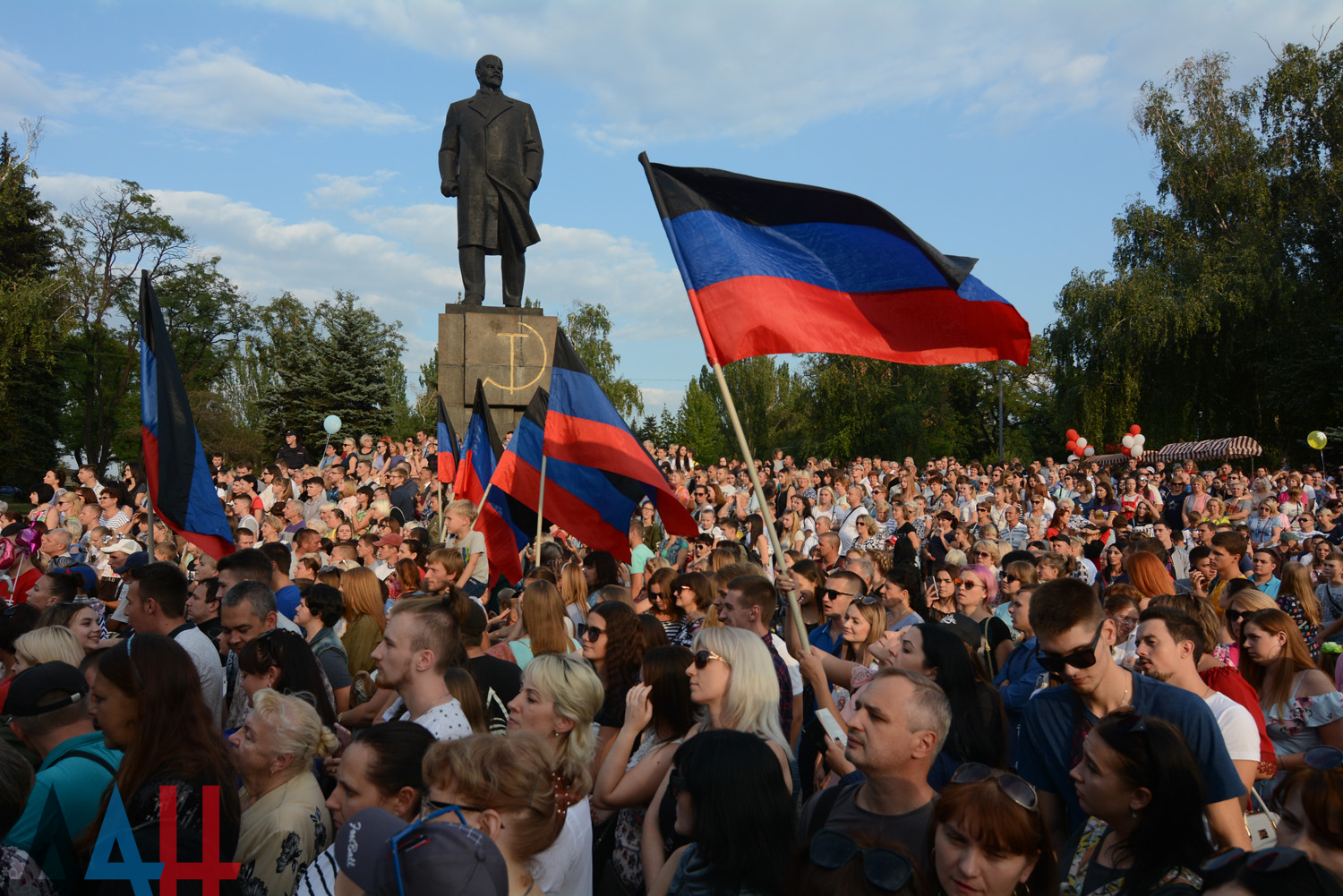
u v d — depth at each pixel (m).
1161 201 39.38
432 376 56.16
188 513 6.63
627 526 8.05
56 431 45.78
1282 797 2.41
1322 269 36.72
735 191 4.90
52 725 3.39
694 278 4.75
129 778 3.03
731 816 2.60
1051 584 3.37
